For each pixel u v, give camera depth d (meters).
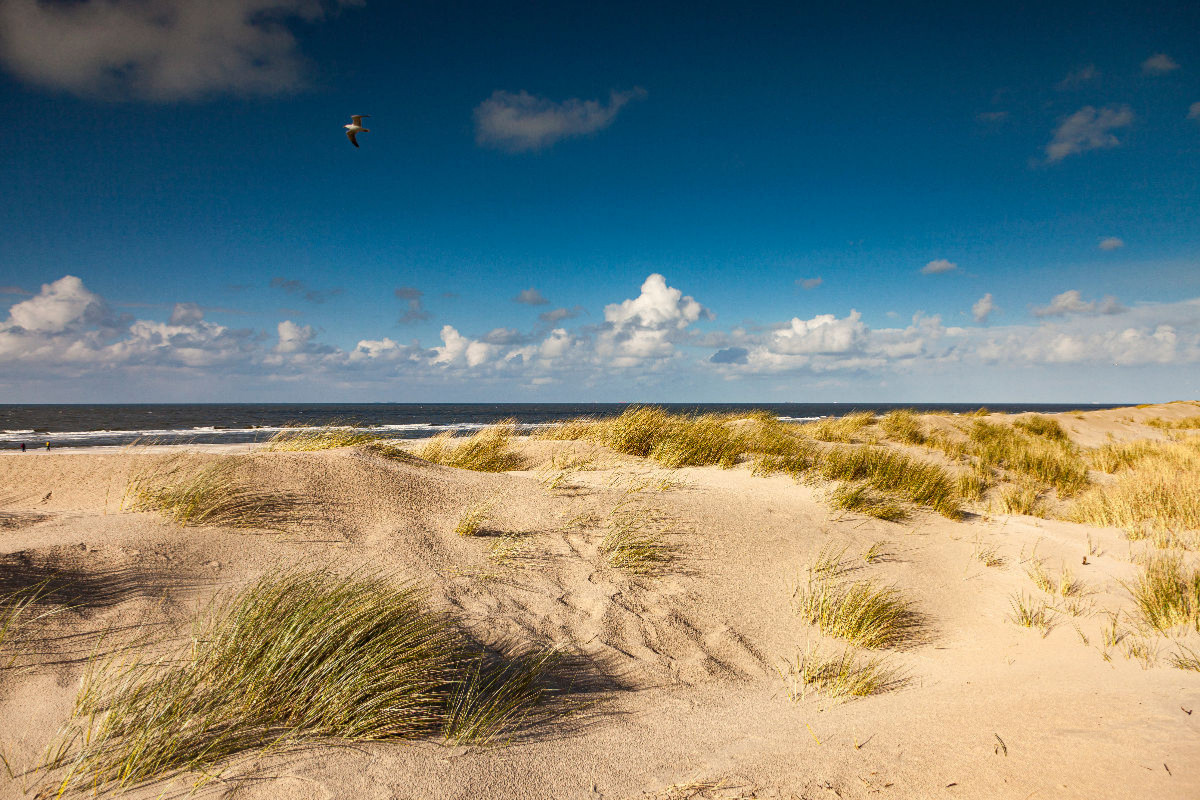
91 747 2.15
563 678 3.24
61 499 4.68
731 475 8.08
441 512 5.23
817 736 2.70
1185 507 7.61
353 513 4.86
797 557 5.35
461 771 2.25
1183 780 1.97
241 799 1.95
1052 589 5.18
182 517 4.23
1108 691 2.91
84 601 3.05
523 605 3.93
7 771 2.02
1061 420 23.06
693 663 3.63
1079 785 2.02
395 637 2.96
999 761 2.26
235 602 3.17
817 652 3.98
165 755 2.13
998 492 10.01
